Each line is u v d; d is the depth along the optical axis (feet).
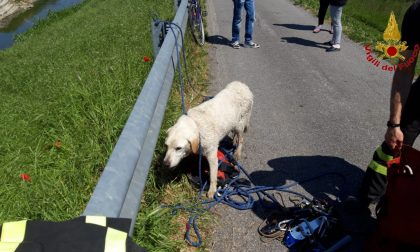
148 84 11.00
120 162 6.82
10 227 4.24
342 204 11.37
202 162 12.59
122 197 6.13
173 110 15.65
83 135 13.33
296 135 15.70
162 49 14.29
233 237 10.18
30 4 103.45
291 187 12.39
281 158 14.03
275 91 20.33
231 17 38.55
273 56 26.48
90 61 24.95
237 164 13.26
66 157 12.60
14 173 12.06
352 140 15.39
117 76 17.80
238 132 13.57
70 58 29.40
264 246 9.89
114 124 13.51
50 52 36.73
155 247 8.98
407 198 8.13
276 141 15.20
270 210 11.18
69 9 77.82
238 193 11.83
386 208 8.66
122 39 29.94
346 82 21.89
